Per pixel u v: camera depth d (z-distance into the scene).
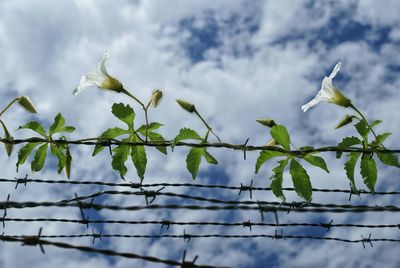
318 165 0.66
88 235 0.67
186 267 0.54
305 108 0.71
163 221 0.68
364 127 0.67
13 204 0.61
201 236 0.68
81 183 0.68
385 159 0.66
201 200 0.64
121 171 0.67
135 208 0.60
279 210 0.63
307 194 0.65
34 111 0.69
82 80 0.70
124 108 0.67
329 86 0.70
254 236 0.68
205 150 0.67
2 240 0.55
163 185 0.68
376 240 0.69
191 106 0.67
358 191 0.67
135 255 0.54
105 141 0.68
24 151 0.68
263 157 0.67
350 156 0.67
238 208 0.62
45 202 0.61
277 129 0.67
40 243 0.55
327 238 0.68
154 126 0.68
